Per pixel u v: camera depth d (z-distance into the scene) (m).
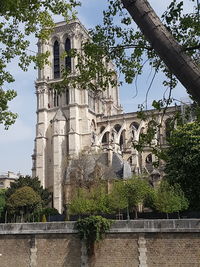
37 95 126.00
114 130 118.31
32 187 90.75
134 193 61.59
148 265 40.78
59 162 113.50
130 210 65.44
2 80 23.89
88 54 12.42
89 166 91.12
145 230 41.41
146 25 6.93
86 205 62.56
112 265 42.19
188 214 57.00
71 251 44.16
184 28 10.45
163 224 40.84
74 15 21.95
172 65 6.68
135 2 7.04
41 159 118.56
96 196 68.19
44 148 120.44
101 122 128.75
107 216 62.56
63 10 21.27
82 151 100.25
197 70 6.52
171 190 56.34
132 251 41.78
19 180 91.62
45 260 45.16
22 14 21.39
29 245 46.31
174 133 12.53
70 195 84.62
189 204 58.47
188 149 57.44
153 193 62.31
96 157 94.62
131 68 12.72
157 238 41.06
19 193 79.69
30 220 78.00
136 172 91.75
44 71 127.25
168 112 76.00
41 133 121.00
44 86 125.44
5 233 47.47
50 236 45.53
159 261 40.50
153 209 62.81
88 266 42.81
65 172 93.75
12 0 18.00
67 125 119.69
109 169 87.00
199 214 56.28
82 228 43.25
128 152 109.06
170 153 59.00
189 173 57.84
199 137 56.97
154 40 6.86
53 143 115.75
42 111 123.38
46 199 92.62
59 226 45.12
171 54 6.66
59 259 44.53
